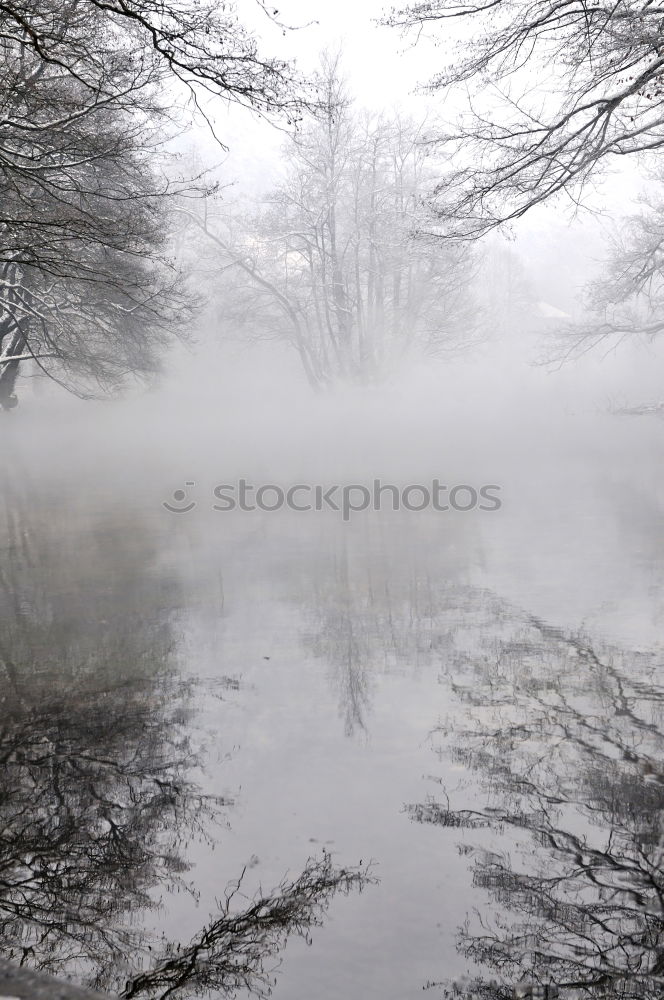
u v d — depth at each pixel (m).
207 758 4.83
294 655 6.72
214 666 6.47
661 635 6.92
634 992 2.95
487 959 3.06
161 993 2.96
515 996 2.89
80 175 16.97
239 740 5.08
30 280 26.61
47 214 13.72
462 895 3.53
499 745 4.95
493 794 4.36
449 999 2.89
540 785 4.45
